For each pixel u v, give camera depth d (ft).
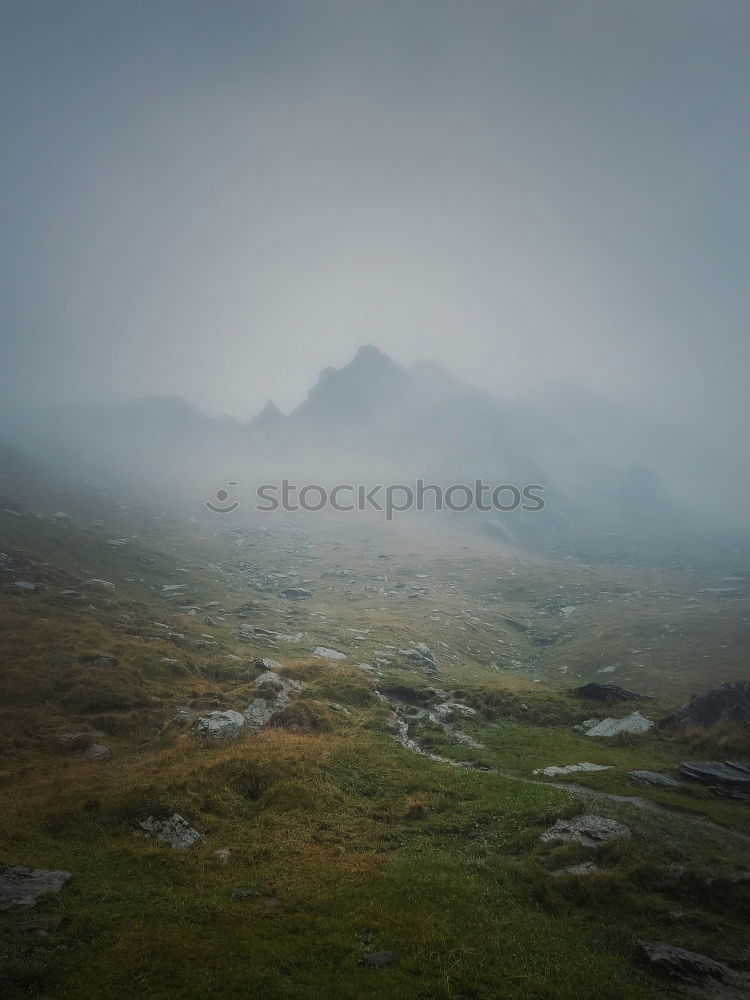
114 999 47.62
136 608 222.28
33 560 248.73
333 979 52.65
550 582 409.69
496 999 51.26
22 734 118.62
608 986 53.88
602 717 154.92
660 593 387.14
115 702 136.87
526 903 68.85
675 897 69.46
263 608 279.28
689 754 126.52
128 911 61.67
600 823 83.97
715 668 221.46
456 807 94.48
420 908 65.82
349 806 94.89
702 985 55.06
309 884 70.49
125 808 86.07
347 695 156.04
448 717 153.99
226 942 57.36
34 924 56.70
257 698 143.33
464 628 287.69
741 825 91.04
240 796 94.27
